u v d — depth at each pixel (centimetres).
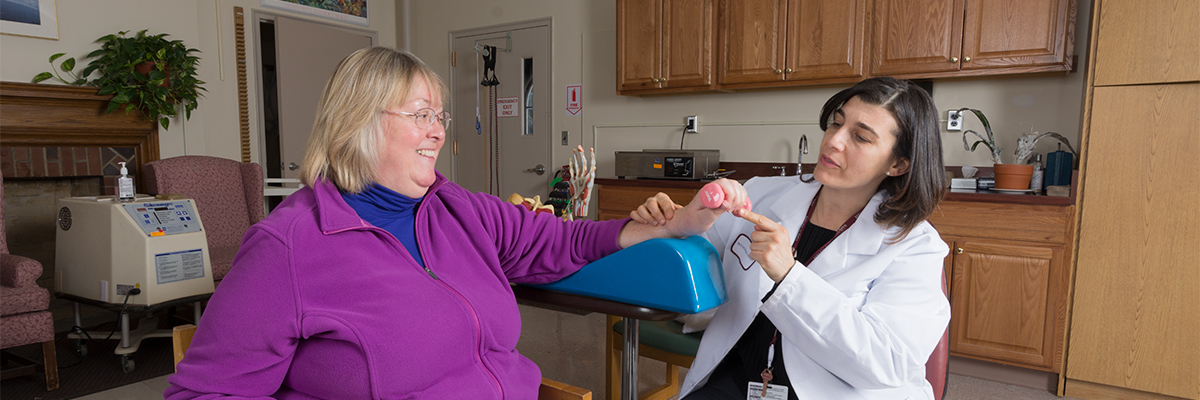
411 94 89
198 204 319
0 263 244
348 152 88
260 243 81
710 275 97
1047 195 244
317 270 82
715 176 363
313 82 453
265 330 79
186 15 386
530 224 110
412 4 516
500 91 472
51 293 350
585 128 434
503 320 99
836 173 105
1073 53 278
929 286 102
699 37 347
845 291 108
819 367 106
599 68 422
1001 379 265
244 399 80
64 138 333
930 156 101
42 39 326
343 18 486
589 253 108
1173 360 228
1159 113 221
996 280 255
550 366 278
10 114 310
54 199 350
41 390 246
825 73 310
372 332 83
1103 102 230
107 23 350
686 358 184
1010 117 296
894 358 97
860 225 110
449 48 497
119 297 261
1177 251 223
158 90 348
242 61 428
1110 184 231
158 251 259
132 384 256
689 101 390
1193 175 218
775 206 126
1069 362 246
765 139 366
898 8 289
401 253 91
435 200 102
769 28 324
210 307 81
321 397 86
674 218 103
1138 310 232
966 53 275
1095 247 236
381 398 84
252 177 343
